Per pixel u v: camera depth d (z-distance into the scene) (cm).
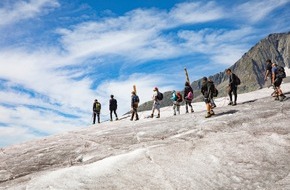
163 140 1332
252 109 1700
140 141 1434
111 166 1077
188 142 1224
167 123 1716
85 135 1728
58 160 1331
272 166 1034
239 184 960
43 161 1331
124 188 953
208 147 1167
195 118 1734
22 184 1042
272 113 1513
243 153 1112
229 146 1162
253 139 1204
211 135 1295
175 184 966
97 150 1384
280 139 1187
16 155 1453
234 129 1340
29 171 1246
